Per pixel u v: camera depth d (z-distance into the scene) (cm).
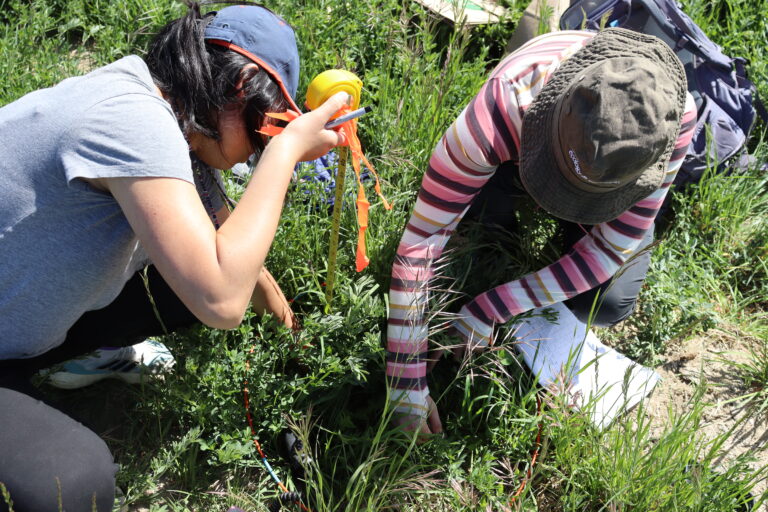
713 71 324
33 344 179
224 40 163
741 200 318
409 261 220
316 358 230
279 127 173
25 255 163
